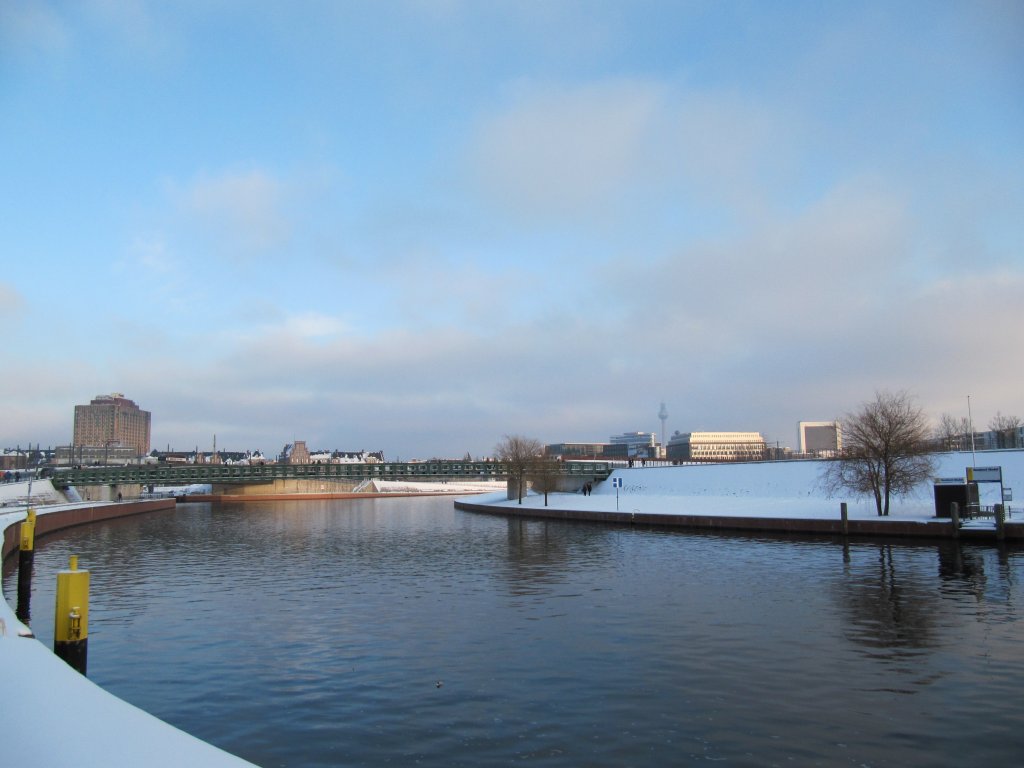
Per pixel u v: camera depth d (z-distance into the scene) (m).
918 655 23.61
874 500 73.56
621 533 70.12
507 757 16.14
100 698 11.06
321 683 21.75
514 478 128.75
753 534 63.16
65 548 64.44
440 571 45.97
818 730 17.38
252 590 39.53
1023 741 16.58
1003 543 51.38
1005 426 160.25
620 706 19.25
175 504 163.25
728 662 23.14
